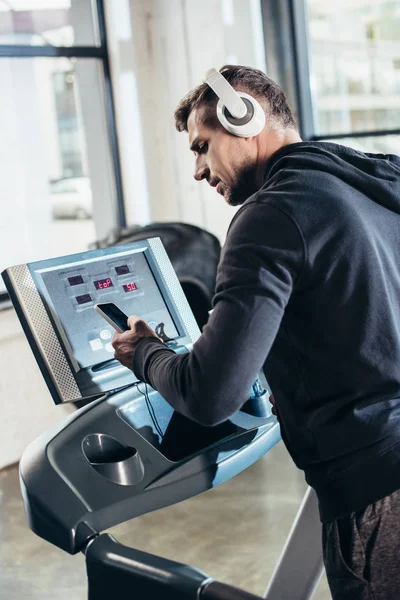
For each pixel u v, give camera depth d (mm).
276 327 1093
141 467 1357
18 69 3879
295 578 1655
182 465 1398
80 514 1219
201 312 3348
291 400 1219
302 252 1099
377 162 1233
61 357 1362
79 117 4203
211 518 2951
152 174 4453
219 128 1261
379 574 1183
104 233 4383
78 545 1199
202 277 3326
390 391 1153
